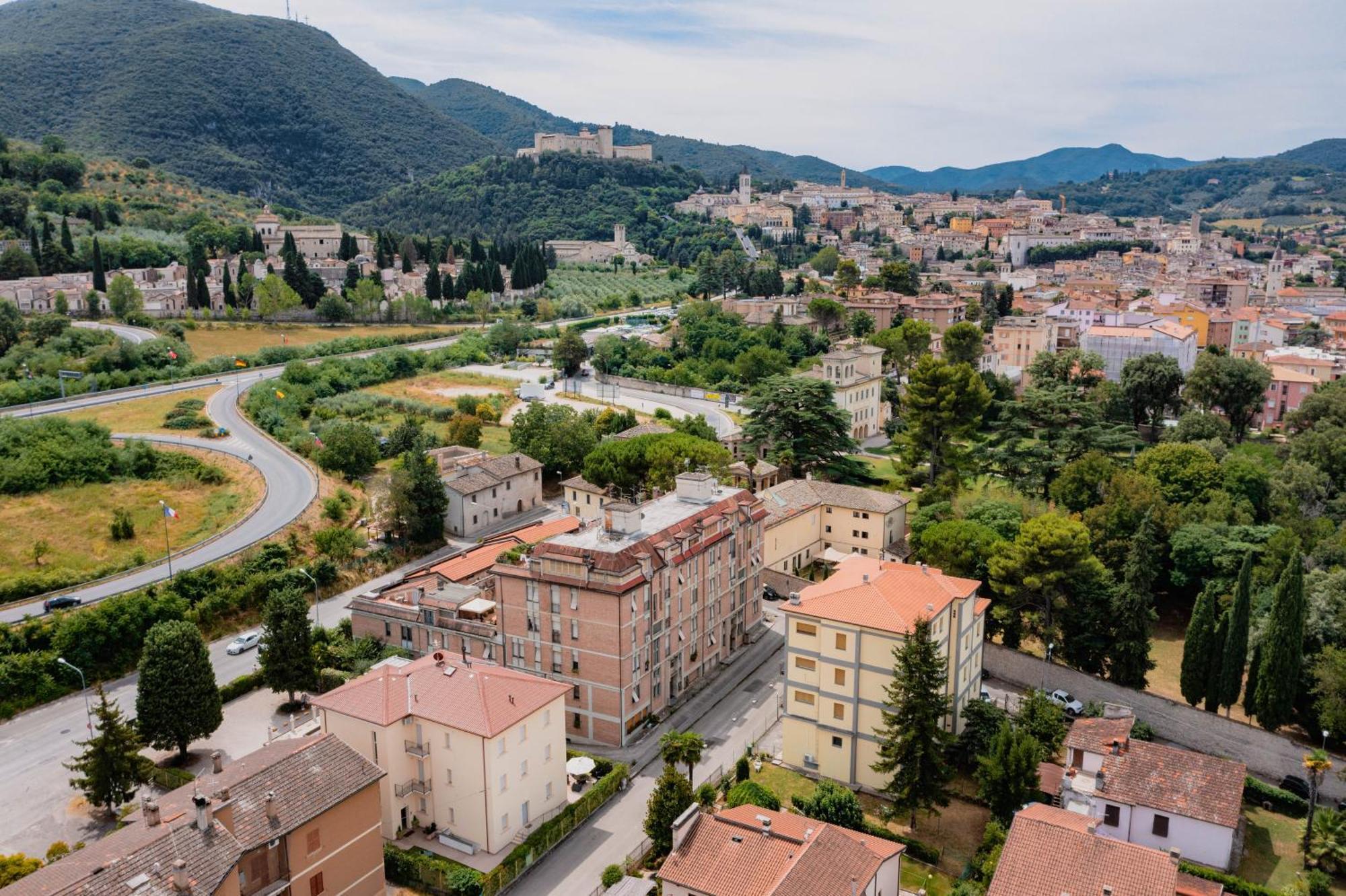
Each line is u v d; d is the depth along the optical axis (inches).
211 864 2293.3
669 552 4037.9
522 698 3221.0
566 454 6924.2
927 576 3681.1
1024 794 3137.3
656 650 3981.3
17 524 5196.9
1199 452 5772.6
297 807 2554.1
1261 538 4916.3
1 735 3774.6
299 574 4975.4
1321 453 6225.4
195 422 6988.2
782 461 6432.1
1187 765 3164.4
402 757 3176.7
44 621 4185.5
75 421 6397.6
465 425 7337.6
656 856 3019.2
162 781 3427.7
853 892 2429.9
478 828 3090.6
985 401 6210.6
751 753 3715.6
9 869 2704.2
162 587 4594.0
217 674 4252.0
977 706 3614.7
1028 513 5497.1
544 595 3850.9
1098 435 6254.9
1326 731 3656.5
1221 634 3927.2
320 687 4067.4
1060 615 4379.9
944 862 3056.1
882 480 6692.9
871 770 3472.0
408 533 5684.1
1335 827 3051.2
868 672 3422.7
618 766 3545.8
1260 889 2829.7
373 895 2797.7
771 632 4906.5
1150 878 2410.2
